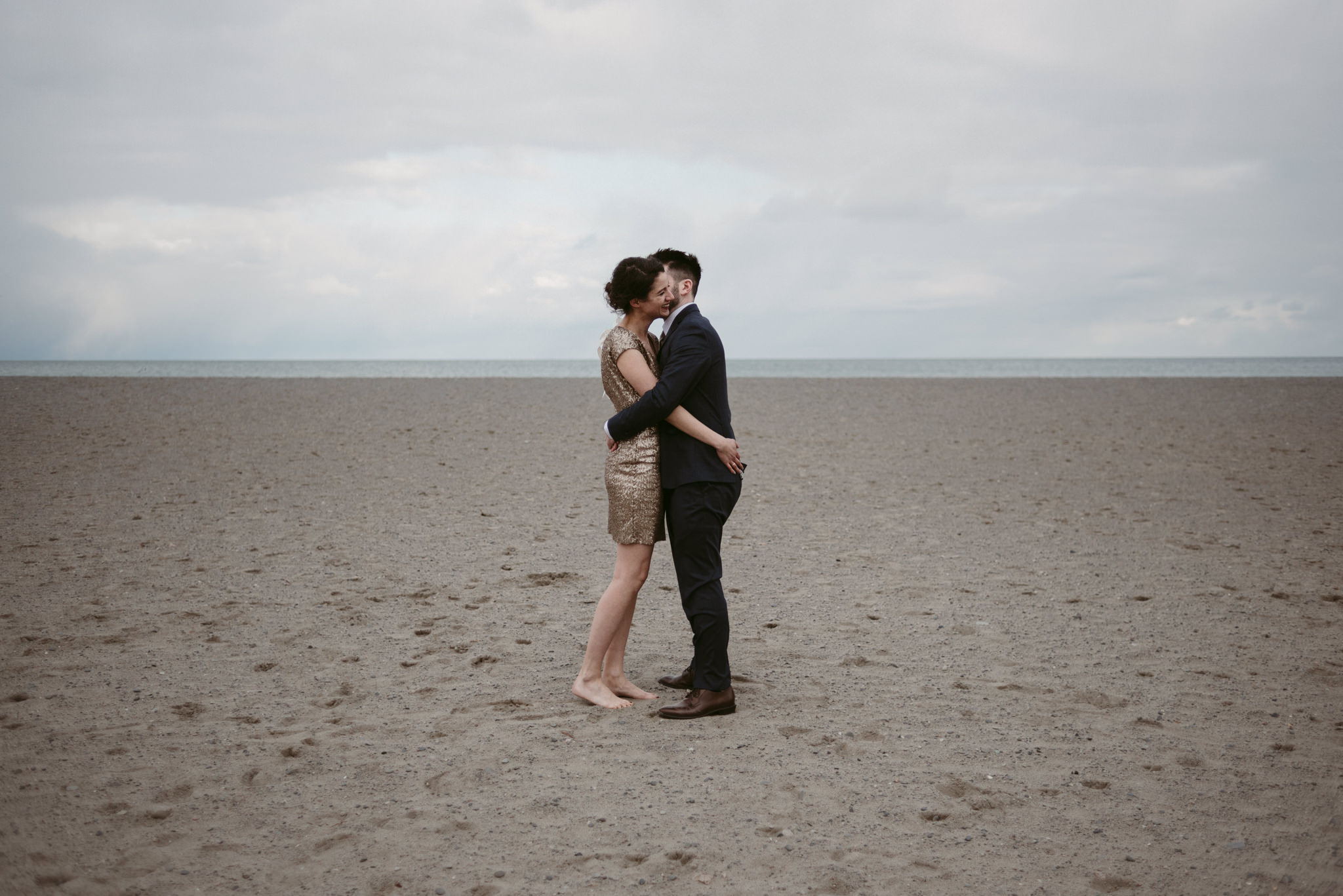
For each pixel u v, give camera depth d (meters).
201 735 3.22
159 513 7.65
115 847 2.45
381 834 2.53
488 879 2.30
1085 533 7.25
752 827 2.57
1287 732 3.29
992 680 3.87
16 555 6.09
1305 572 5.90
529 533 7.16
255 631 4.52
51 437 12.70
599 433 14.71
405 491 9.05
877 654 4.23
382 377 38.88
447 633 4.54
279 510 7.92
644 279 3.41
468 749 3.13
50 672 3.87
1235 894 2.25
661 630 4.71
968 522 7.69
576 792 2.80
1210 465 11.27
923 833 2.54
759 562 6.23
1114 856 2.42
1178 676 3.91
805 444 13.45
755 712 3.50
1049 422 16.84
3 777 2.86
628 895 2.23
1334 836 2.53
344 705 3.56
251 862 2.38
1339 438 13.99
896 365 107.94
